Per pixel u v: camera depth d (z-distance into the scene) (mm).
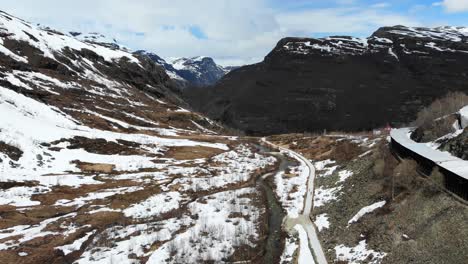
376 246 35938
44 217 48188
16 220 46188
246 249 42250
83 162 71438
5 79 96250
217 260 39625
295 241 43906
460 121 50406
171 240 43625
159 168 75562
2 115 74375
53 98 103500
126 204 54406
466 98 69125
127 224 47594
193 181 67125
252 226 48344
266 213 53094
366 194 46875
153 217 50562
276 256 41250
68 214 49688
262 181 72312
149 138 97562
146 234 44781
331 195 56250
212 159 87875
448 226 31156
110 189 60406
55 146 72938
